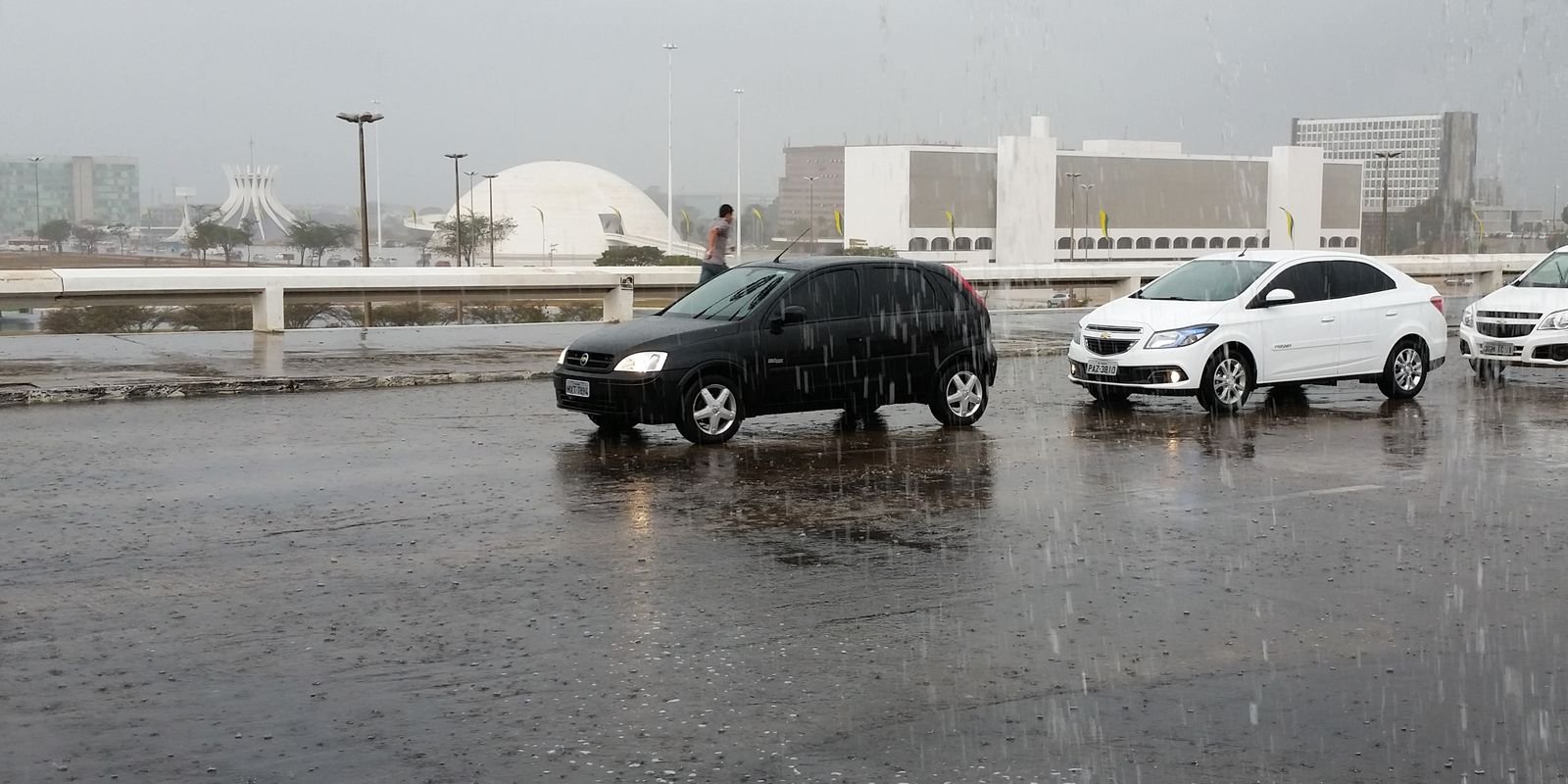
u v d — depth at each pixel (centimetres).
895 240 13050
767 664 594
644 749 494
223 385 1524
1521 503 979
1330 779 468
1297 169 14362
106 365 1677
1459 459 1173
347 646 616
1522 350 1767
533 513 917
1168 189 14012
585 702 544
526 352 1916
